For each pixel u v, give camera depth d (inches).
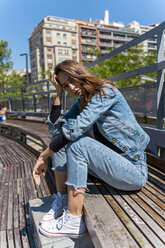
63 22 2915.8
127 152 54.6
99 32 3255.4
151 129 103.0
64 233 51.3
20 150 201.8
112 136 55.0
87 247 53.8
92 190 60.2
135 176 52.7
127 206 51.5
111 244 39.3
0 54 818.2
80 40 3048.7
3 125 281.9
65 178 60.1
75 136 48.6
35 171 57.8
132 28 3695.9
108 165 50.3
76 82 53.5
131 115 55.5
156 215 46.9
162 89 99.0
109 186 62.5
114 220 46.4
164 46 96.7
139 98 121.6
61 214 55.9
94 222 45.8
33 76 3102.9
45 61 2829.7
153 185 64.7
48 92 268.4
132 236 41.3
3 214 87.1
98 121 55.6
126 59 729.0
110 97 51.4
